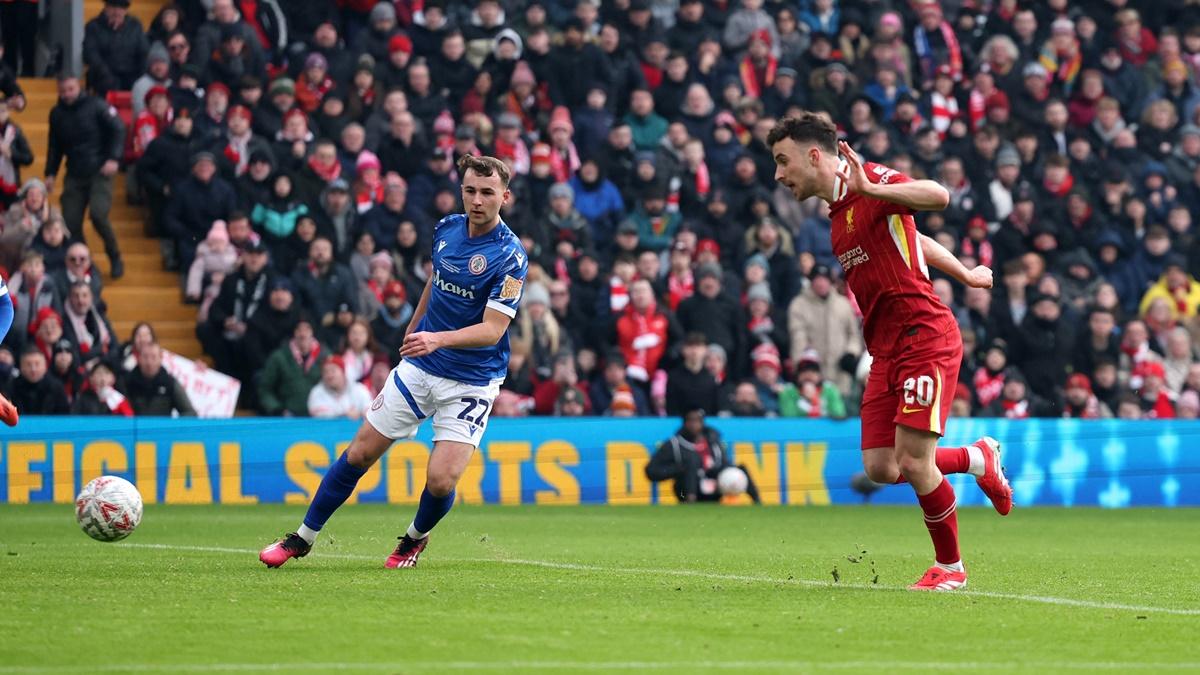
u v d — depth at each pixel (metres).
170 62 58.91
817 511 49.97
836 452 55.09
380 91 60.25
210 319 53.38
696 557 30.89
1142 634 19.27
